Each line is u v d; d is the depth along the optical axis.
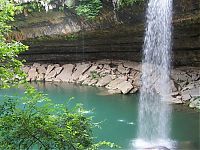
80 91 15.87
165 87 15.09
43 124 3.81
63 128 3.98
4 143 3.75
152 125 10.85
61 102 13.99
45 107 4.17
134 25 15.52
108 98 14.55
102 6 15.04
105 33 16.70
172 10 13.95
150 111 12.63
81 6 14.84
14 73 4.41
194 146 8.91
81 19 16.14
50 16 16.28
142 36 16.20
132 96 14.87
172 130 10.38
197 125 10.84
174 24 14.40
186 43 15.63
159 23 14.70
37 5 15.66
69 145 3.89
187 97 13.77
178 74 15.73
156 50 15.93
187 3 13.41
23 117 3.80
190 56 16.06
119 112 12.52
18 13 15.90
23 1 15.43
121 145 8.99
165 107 13.06
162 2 14.21
